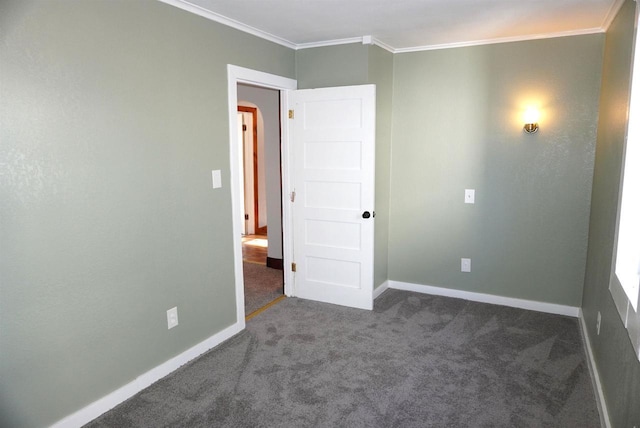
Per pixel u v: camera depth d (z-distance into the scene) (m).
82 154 2.22
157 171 2.65
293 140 3.96
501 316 3.74
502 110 3.78
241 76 3.28
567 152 3.59
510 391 2.61
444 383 2.70
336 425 2.31
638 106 2.10
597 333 2.76
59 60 2.08
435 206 4.16
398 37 3.65
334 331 3.45
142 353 2.65
